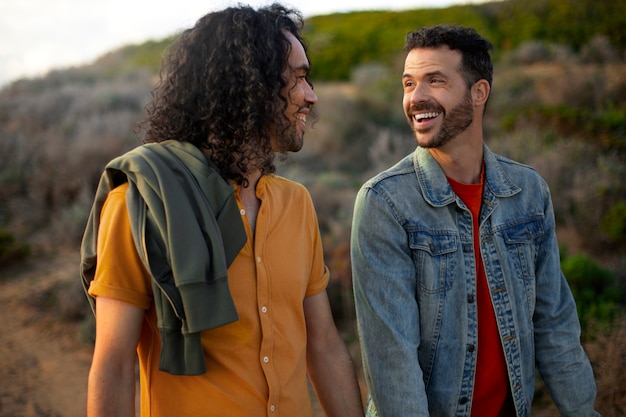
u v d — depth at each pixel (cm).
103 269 128
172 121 145
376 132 1273
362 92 1496
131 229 127
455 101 181
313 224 167
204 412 135
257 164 150
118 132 1162
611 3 1898
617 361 366
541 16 2009
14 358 578
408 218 181
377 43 2106
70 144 1138
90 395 124
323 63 2008
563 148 876
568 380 189
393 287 178
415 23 2247
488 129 1061
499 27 2067
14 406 488
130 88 1597
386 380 174
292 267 152
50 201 1036
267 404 141
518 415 185
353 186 1003
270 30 147
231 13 147
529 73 1412
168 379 137
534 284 192
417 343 178
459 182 190
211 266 126
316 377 173
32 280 779
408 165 191
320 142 1256
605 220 699
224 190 136
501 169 194
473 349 180
